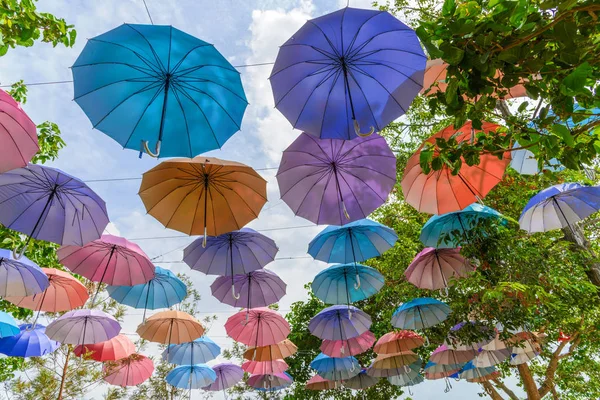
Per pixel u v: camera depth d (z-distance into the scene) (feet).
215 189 14.84
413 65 9.86
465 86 7.17
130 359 27.04
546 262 17.34
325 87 10.50
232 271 18.13
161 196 14.70
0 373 25.46
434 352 25.72
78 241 13.67
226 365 32.76
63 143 22.70
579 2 5.63
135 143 10.83
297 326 42.32
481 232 16.96
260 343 23.85
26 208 12.98
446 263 19.80
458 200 14.23
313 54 9.87
